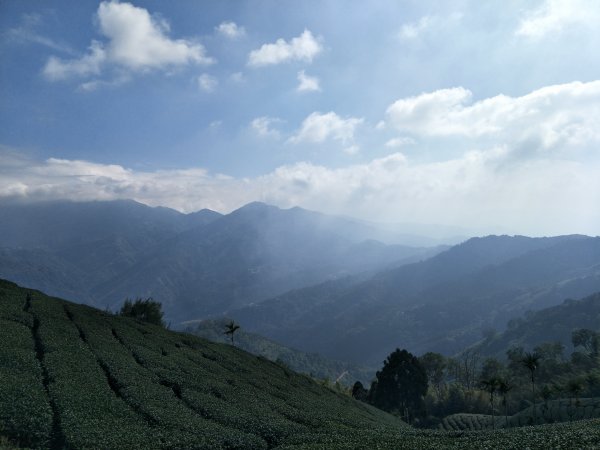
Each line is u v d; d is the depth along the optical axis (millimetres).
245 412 57625
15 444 34188
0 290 85938
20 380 45125
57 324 73250
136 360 70375
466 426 131625
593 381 132375
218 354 98125
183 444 40438
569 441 38000
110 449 35969
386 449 41906
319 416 67875
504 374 180500
